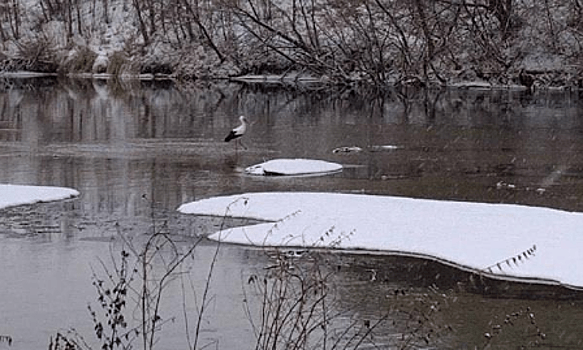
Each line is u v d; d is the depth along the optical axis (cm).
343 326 1074
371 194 1864
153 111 3825
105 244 1469
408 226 1524
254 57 5694
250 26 5603
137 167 2241
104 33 6950
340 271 1314
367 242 1452
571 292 1220
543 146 2591
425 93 4566
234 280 1267
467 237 1452
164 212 1700
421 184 1981
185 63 5978
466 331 1077
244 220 1622
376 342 1030
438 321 1110
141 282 1260
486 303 1179
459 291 1228
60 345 1016
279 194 1780
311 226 1538
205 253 1412
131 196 1855
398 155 2433
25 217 1661
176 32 6116
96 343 1038
